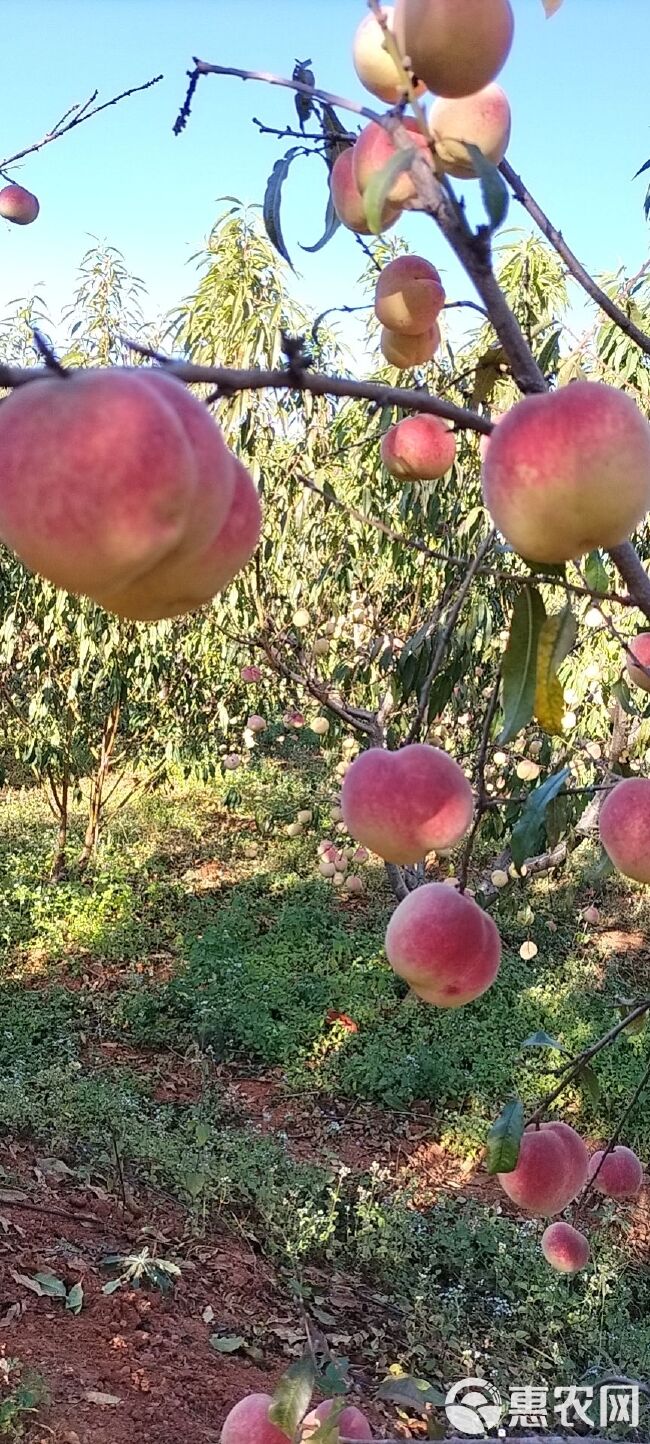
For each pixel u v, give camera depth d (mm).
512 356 891
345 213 1093
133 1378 3008
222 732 8656
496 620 5012
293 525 6098
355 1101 5348
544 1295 3762
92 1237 3721
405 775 1297
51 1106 4566
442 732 4871
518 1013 6113
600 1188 1756
